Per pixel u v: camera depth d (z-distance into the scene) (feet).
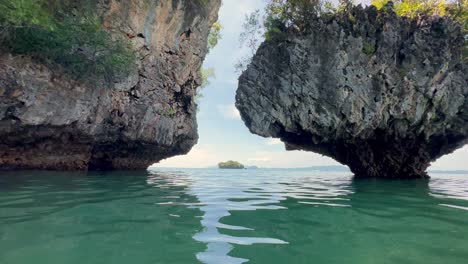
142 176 44.16
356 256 9.97
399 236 12.44
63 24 29.37
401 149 50.57
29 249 9.71
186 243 10.88
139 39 43.42
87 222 13.41
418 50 45.62
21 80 29.12
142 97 47.16
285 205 19.75
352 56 45.96
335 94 45.96
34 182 27.73
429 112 46.52
